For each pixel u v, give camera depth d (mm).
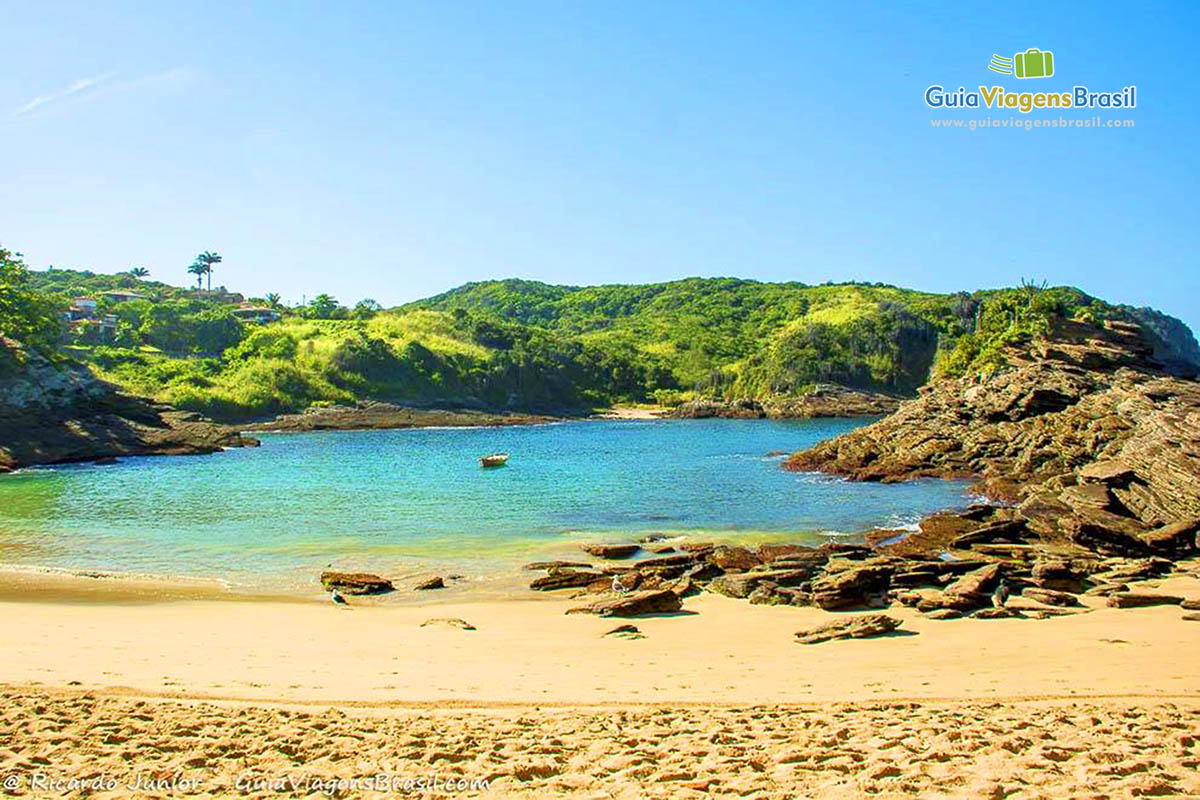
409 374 182750
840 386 187500
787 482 69062
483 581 35250
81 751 12836
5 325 105188
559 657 23016
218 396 154750
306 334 189375
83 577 35438
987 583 30969
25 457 87438
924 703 17109
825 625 26391
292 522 50188
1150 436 53375
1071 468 61500
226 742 13508
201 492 64750
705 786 10969
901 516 51406
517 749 13172
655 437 129000
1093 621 26484
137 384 151250
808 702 17469
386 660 22562
